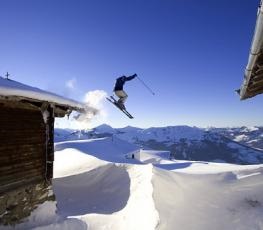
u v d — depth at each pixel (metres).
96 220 11.49
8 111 7.50
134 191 15.97
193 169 20.62
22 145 7.99
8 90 6.12
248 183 15.18
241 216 12.76
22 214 7.86
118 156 30.89
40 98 7.08
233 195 14.47
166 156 43.09
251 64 6.05
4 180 7.25
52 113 9.12
